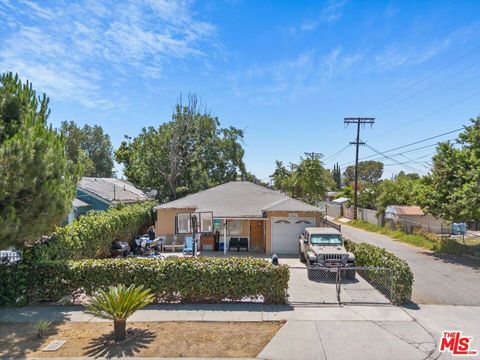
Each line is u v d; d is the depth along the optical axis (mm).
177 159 35656
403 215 31938
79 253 14828
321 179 47188
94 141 74812
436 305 10930
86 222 16312
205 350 7754
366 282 13797
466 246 21469
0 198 8945
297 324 9242
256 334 8602
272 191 25984
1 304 10578
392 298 11031
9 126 9883
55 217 10539
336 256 14555
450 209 18953
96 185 31016
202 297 10969
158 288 10859
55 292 10883
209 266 10953
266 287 10836
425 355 7602
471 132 20328
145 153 36031
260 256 20188
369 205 48031
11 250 12281
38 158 9648
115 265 10945
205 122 37031
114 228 19328
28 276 10836
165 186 36156
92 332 8719
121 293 8336
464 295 12125
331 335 8562
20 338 8383
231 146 37531
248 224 22266
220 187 26516
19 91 10391
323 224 23406
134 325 9156
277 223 20953
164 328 8969
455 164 19734
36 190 9875
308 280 14109
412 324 9305
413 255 20859
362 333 8695
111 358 7391
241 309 10367
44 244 11984
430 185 21047
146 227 27547
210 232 20594
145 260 11211
